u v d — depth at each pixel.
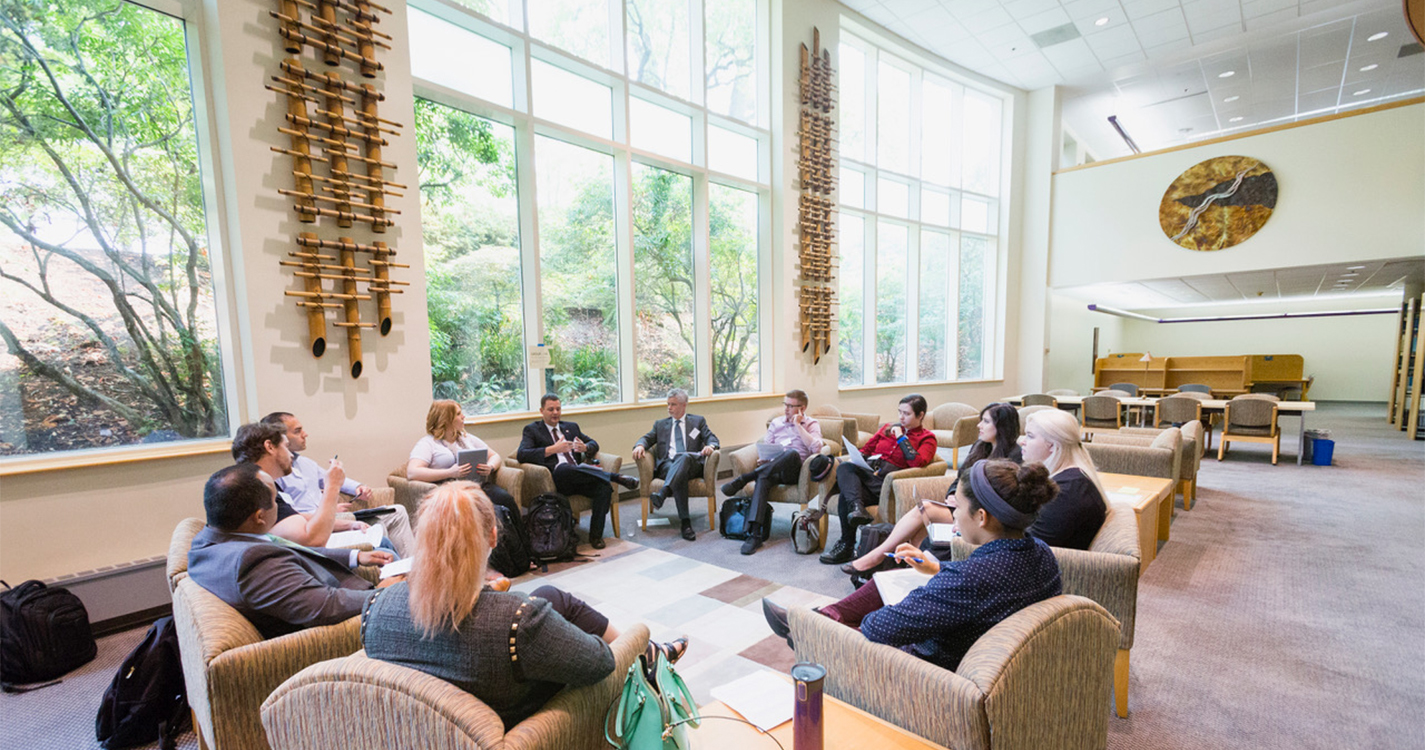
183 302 3.01
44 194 2.67
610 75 4.94
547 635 1.06
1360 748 1.80
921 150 8.22
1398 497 4.91
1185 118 10.10
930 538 2.42
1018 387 9.61
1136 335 16.48
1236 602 2.89
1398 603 2.86
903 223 8.17
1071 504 2.09
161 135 2.93
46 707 2.09
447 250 4.14
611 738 1.12
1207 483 5.57
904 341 8.41
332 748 1.01
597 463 3.96
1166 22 6.91
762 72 6.27
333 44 3.22
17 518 2.46
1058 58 7.91
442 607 1.01
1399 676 2.21
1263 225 7.33
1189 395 7.37
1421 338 7.90
